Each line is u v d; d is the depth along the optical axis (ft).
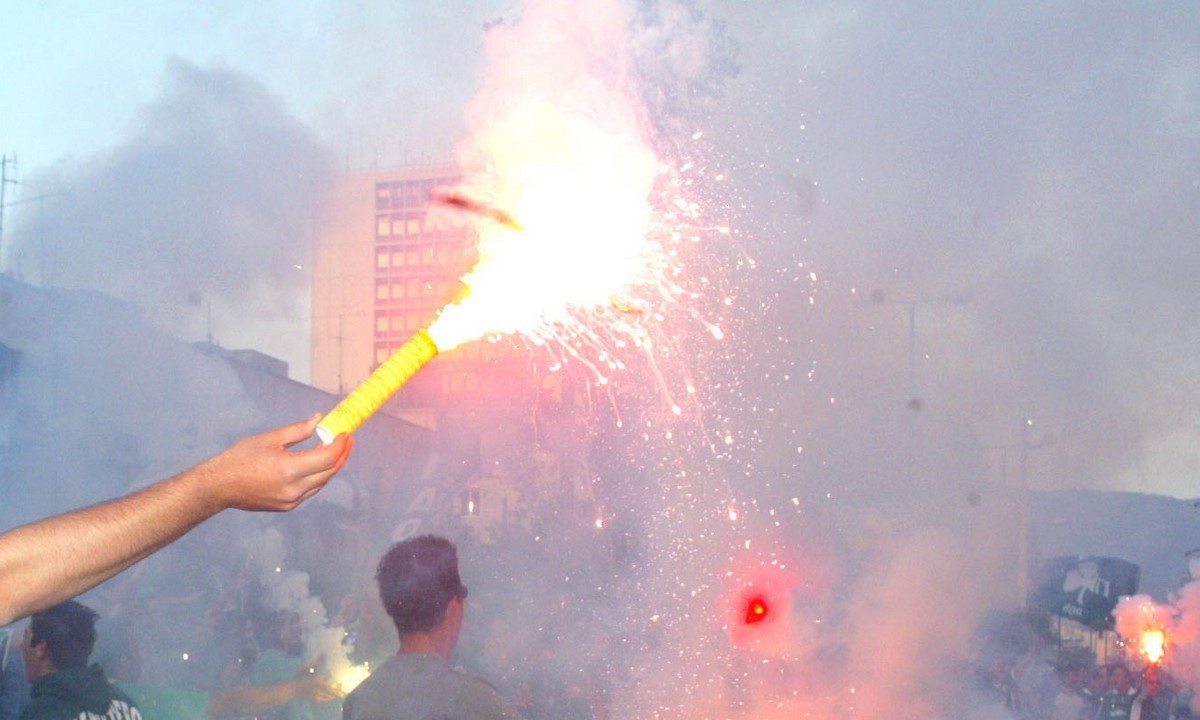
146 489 4.35
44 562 4.10
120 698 10.57
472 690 9.25
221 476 4.36
